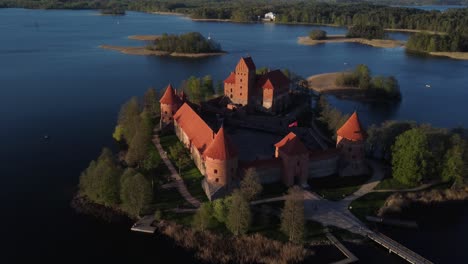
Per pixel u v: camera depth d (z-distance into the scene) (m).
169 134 129.75
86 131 140.25
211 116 143.50
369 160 113.12
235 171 94.81
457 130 113.56
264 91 149.75
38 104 168.25
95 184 92.44
